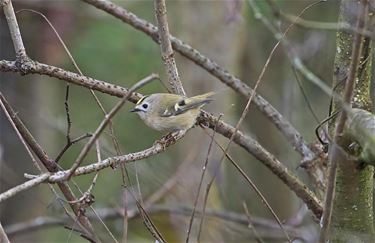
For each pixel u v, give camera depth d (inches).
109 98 711.7
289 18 380.8
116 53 660.7
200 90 571.8
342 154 224.4
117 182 684.7
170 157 592.7
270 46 714.8
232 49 581.0
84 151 188.1
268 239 521.0
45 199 640.4
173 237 526.9
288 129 327.6
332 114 247.9
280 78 716.7
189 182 531.8
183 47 333.7
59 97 730.8
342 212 236.4
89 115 709.3
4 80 649.6
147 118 310.8
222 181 538.6
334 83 252.8
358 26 199.2
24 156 620.1
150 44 645.3
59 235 672.4
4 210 632.4
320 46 491.2
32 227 466.6
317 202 296.0
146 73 652.7
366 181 233.9
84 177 680.4
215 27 575.8
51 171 264.4
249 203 711.1
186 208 493.4
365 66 242.1
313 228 461.4
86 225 255.8
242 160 723.4
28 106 647.1
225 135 295.0
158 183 518.3
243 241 539.5
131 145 682.8
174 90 291.4
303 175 482.3
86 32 645.3
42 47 607.5
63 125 642.2
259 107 331.9
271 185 721.6
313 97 590.2
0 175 562.9
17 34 257.9
